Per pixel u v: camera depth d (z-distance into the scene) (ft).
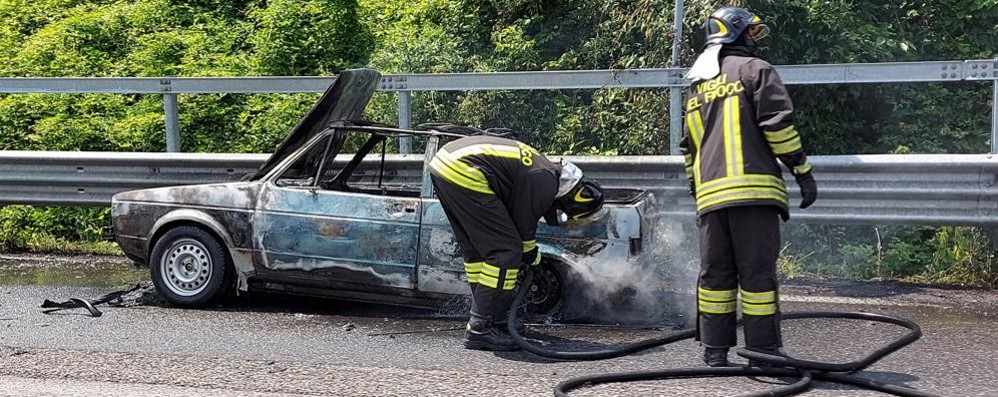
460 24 38.83
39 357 19.25
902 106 32.09
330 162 23.88
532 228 20.02
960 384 17.17
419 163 27.30
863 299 24.29
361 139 32.35
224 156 28.53
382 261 22.48
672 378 17.71
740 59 17.70
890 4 33.91
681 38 29.30
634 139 32.40
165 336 20.93
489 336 19.74
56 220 32.55
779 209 17.30
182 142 36.32
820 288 25.59
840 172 25.32
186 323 22.15
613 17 35.06
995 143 25.39
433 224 22.17
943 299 24.17
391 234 22.40
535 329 21.53
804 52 32.48
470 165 19.56
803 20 32.01
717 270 17.92
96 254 30.94
